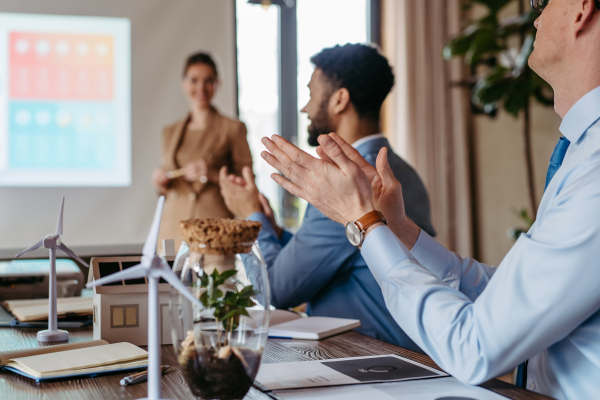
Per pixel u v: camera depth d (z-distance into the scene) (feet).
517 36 11.40
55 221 9.85
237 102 10.66
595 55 2.67
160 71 10.30
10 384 2.50
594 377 2.42
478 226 12.36
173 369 2.76
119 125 10.14
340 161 2.73
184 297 2.04
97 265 3.33
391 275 2.67
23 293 4.93
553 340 2.29
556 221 2.32
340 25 12.25
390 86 5.09
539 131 11.37
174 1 10.35
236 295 2.02
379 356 3.06
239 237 2.01
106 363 2.69
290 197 11.73
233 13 10.61
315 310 4.99
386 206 3.25
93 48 10.07
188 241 2.03
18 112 9.75
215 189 10.30
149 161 10.23
